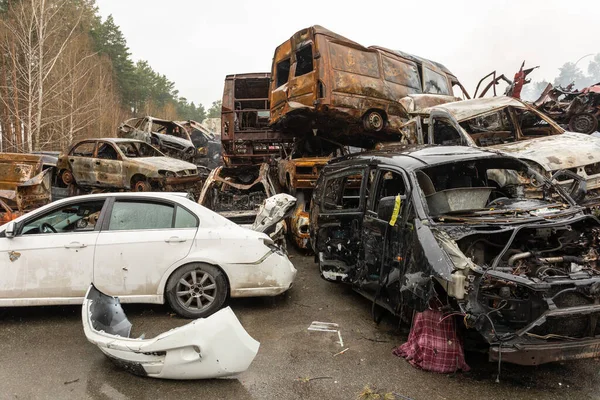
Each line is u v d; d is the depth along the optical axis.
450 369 3.41
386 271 4.09
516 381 3.31
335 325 4.52
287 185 9.13
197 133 17.89
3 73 20.55
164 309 5.02
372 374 3.45
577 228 3.84
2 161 8.65
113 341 3.42
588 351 3.05
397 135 9.51
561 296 3.12
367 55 8.94
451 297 3.26
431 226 3.54
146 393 3.22
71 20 29.22
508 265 3.38
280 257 4.96
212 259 4.68
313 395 3.17
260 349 3.96
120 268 4.63
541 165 5.56
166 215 4.85
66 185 11.78
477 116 7.44
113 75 44.06
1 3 26.69
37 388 3.30
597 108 11.43
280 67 9.55
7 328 4.53
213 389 3.27
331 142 9.61
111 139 11.31
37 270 4.60
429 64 10.80
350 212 4.96
